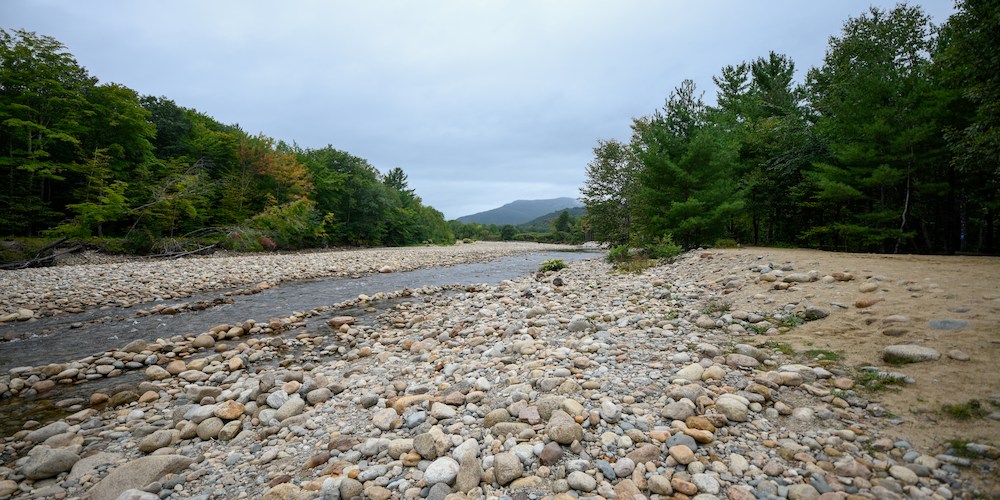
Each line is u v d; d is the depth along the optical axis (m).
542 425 3.82
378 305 12.80
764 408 3.88
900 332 4.87
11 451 4.39
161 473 3.64
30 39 26.22
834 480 2.82
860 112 16.66
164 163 33.22
